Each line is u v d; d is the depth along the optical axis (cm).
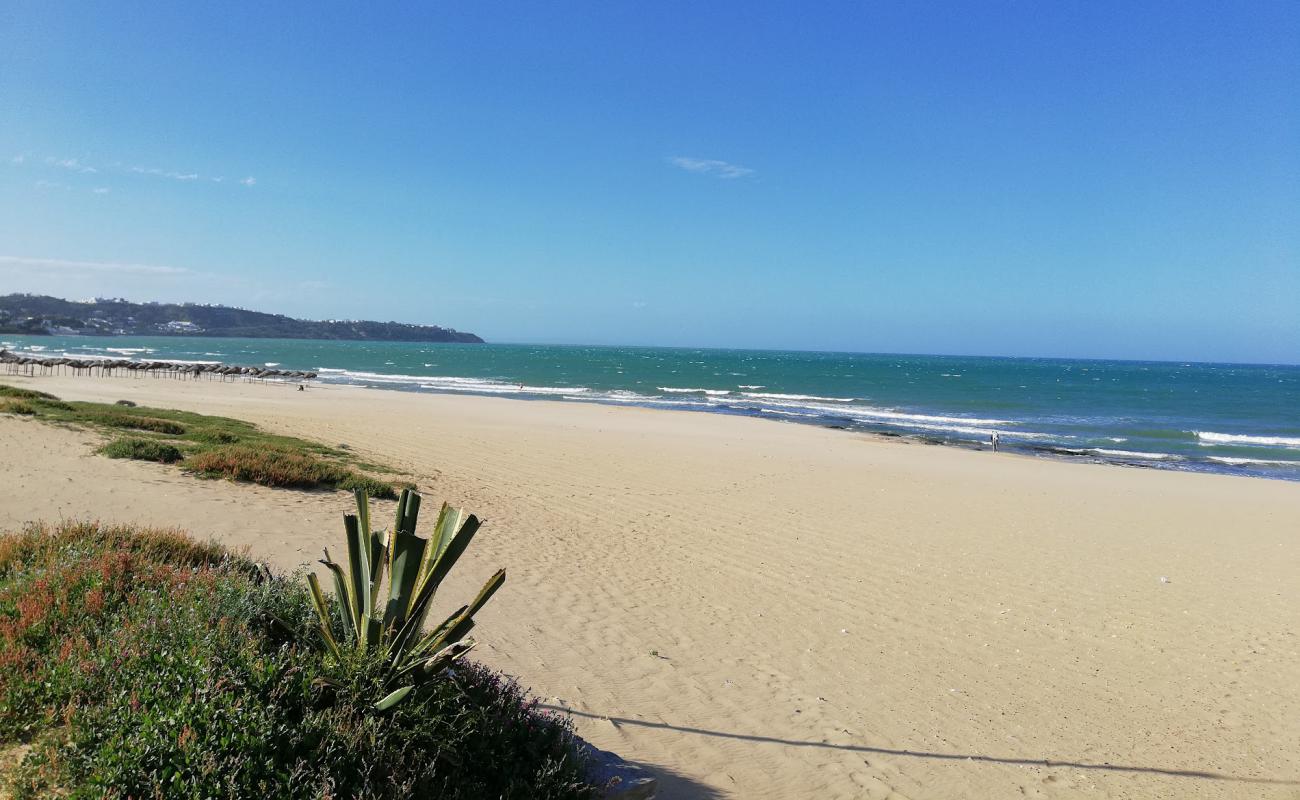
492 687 447
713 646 848
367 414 3403
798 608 1017
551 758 400
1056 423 4728
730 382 8444
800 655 846
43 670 354
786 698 721
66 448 1494
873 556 1319
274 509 1234
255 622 423
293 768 313
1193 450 3588
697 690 715
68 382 4488
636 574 1122
